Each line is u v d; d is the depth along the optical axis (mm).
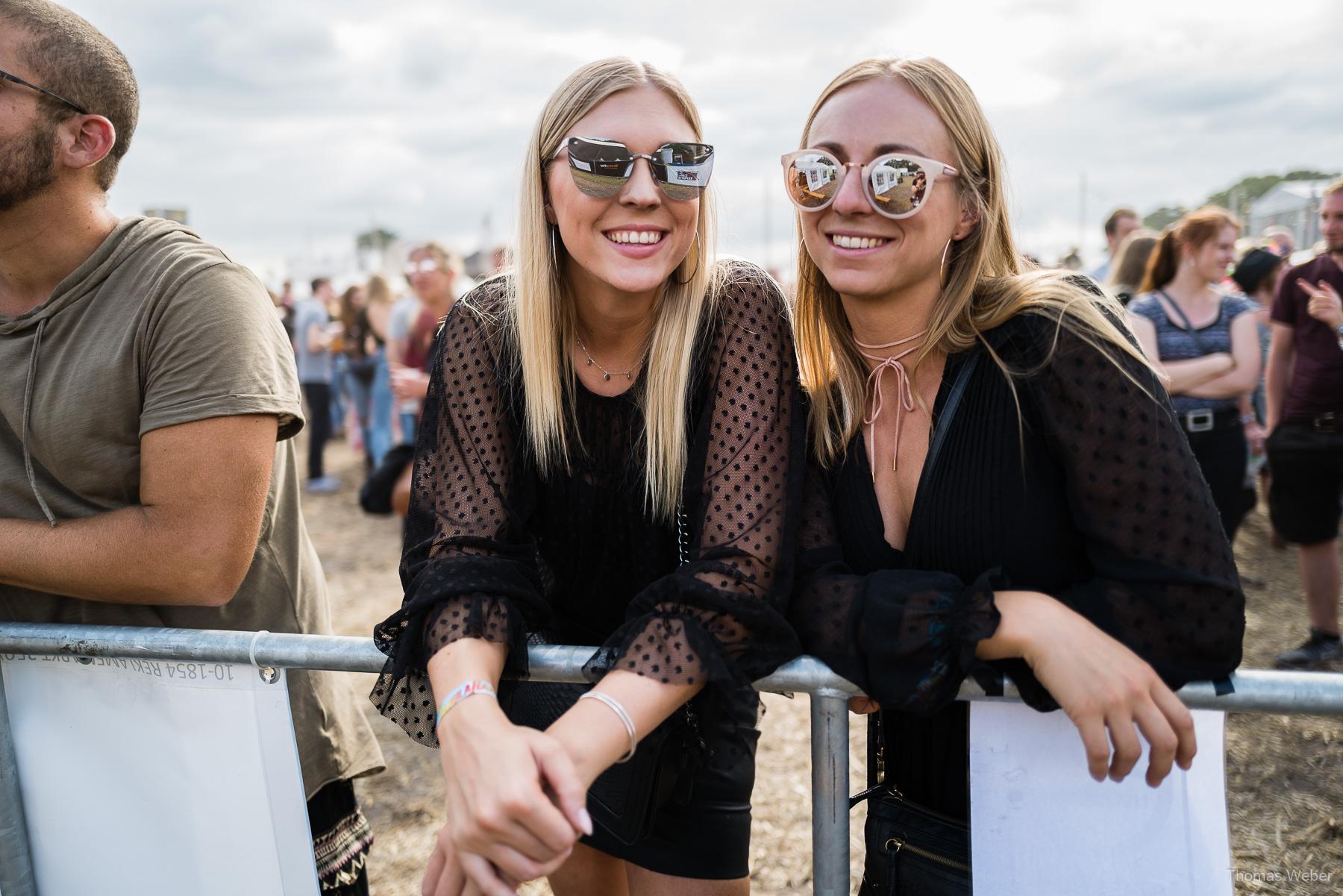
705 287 1487
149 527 1546
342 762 1871
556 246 1514
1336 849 2580
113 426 1598
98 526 1572
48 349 1608
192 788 1575
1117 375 1220
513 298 1544
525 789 1112
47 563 1576
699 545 1397
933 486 1340
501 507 1482
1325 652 4301
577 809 1135
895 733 1535
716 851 1725
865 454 1440
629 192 1342
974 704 1292
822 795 1302
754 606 1265
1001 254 1446
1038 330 1274
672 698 1240
